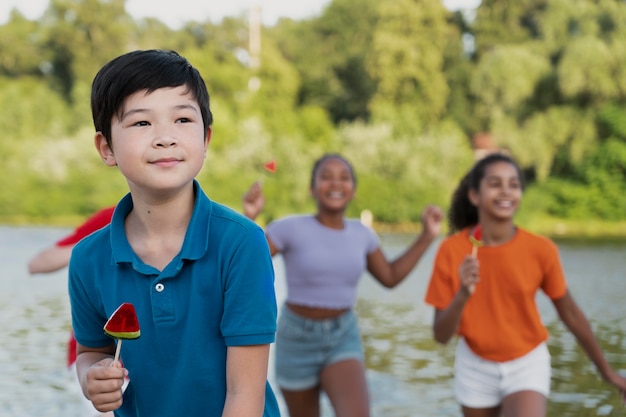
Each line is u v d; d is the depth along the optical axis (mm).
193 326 2369
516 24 43188
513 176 4793
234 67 45406
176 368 2391
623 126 31266
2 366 7668
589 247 23938
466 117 39688
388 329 9953
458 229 5180
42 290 13156
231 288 2359
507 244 4684
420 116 40188
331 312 5348
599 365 4773
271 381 6863
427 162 33000
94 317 2576
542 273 4676
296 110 43875
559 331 9820
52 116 40500
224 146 35031
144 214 2385
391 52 40500
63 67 52125
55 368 7586
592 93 31156
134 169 2291
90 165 34094
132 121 2283
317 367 5367
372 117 40375
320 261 5320
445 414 6129
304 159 32594
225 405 2361
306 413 5473
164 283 2365
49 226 30156
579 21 32156
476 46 43219
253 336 2352
